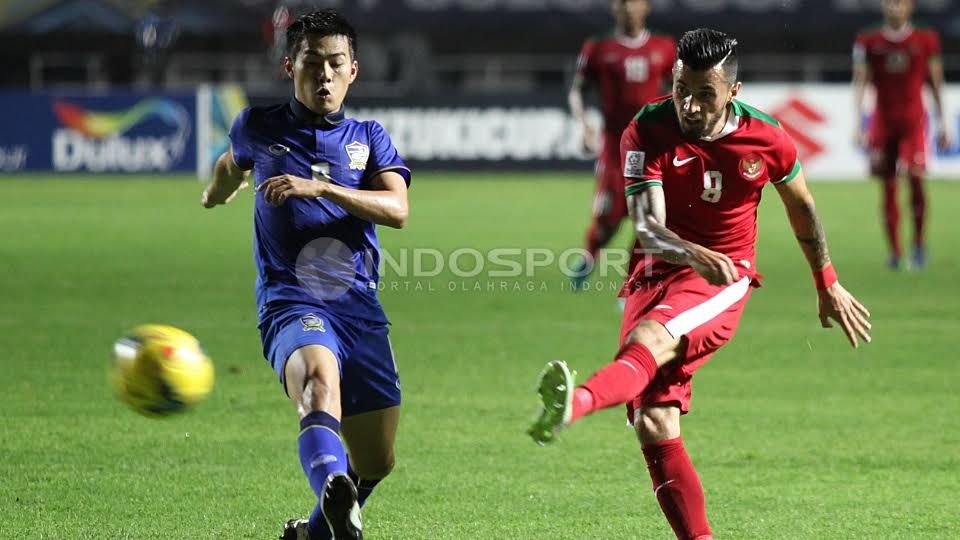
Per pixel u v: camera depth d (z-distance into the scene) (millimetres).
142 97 97625
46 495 21406
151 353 16328
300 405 15992
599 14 116625
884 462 23953
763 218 76750
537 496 21703
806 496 21672
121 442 25141
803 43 115875
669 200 17891
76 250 58250
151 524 19859
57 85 116375
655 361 16594
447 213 72625
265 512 20609
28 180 94938
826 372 32875
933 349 35938
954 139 96688
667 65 46875
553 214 72375
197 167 97688
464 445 25234
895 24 53469
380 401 17453
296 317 16969
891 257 53688
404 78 115812
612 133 46750
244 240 62875
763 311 42875
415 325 39781
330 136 17547
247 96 97250
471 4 116188
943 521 20219
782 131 17672
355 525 14812
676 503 17250
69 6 113688
